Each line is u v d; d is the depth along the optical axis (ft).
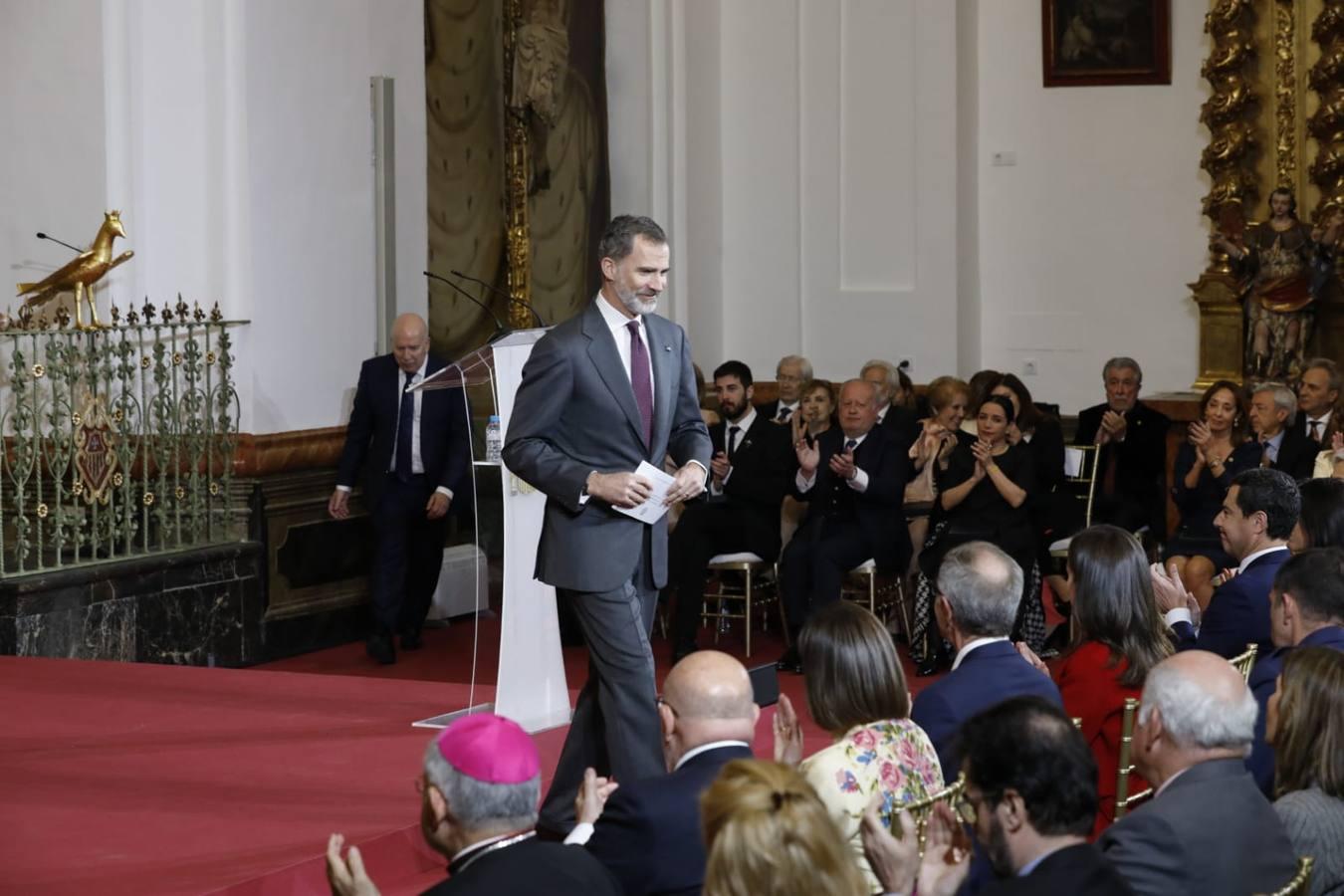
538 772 11.47
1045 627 32.68
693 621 32.58
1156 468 35.94
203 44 32.50
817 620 13.88
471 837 11.29
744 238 48.08
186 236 32.83
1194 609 20.39
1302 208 42.88
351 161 35.12
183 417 32.24
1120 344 45.52
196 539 32.07
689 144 46.50
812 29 47.06
